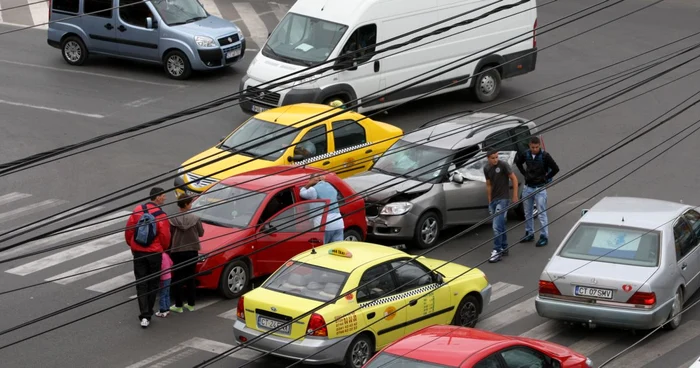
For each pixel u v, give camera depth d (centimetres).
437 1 3039
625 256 1731
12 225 2247
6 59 3556
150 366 1609
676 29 4006
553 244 2189
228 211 1955
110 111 3055
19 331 1741
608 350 1681
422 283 1666
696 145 2822
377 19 2936
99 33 3456
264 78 2895
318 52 2897
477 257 2125
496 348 1291
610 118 3031
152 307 1769
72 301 1880
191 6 3503
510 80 3422
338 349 1528
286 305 1543
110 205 2373
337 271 1591
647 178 2573
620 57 3634
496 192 2078
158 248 1750
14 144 2756
